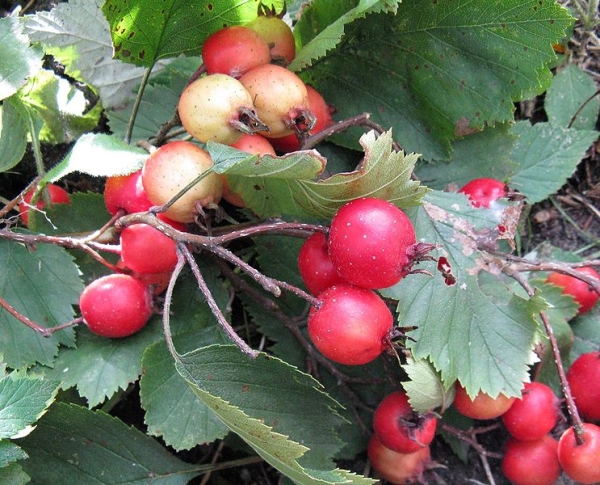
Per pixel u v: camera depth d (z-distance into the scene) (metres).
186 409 0.24
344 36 0.25
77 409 0.23
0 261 0.24
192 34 0.24
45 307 0.24
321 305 0.21
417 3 0.24
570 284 0.27
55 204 0.25
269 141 0.24
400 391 0.25
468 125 0.26
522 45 0.24
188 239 0.21
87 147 0.23
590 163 0.31
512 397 0.24
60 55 0.28
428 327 0.24
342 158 0.27
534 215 0.30
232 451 0.27
